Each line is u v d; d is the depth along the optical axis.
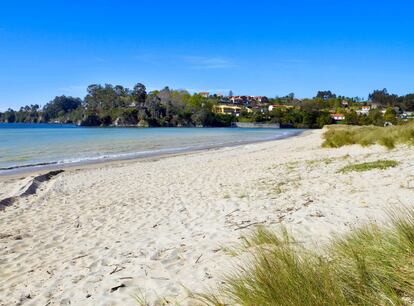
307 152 20.25
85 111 154.38
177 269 4.78
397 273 3.01
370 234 4.11
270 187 10.34
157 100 159.12
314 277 3.02
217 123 145.25
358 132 23.88
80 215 9.23
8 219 9.10
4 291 4.92
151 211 9.04
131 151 29.84
